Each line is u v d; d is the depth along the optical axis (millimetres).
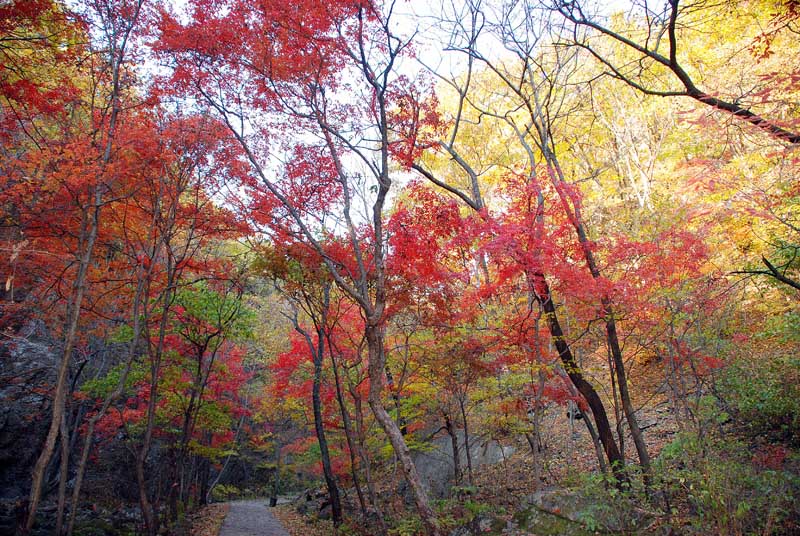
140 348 16250
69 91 10695
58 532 9938
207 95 11078
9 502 15469
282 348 24188
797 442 8312
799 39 10539
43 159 9430
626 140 17375
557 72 12461
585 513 7480
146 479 21531
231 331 14812
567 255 10023
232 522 18078
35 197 10203
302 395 16750
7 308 12500
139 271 11648
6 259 10203
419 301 11367
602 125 18281
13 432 16516
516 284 10539
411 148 11375
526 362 10438
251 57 10414
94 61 11312
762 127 7371
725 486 6230
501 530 10016
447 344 11297
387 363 13531
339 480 18156
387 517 12547
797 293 9141
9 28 9875
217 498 33500
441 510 11008
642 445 9070
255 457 35906
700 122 8070
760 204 7668
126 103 11906
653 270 8898
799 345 9125
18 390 16141
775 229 8938
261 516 20750
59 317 13422
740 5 10297
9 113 11492
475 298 10695
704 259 8922
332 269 10305
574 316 10586
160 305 13727
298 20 9508
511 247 9047
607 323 9734
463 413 12203
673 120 14969
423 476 16328
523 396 11859
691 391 10570
